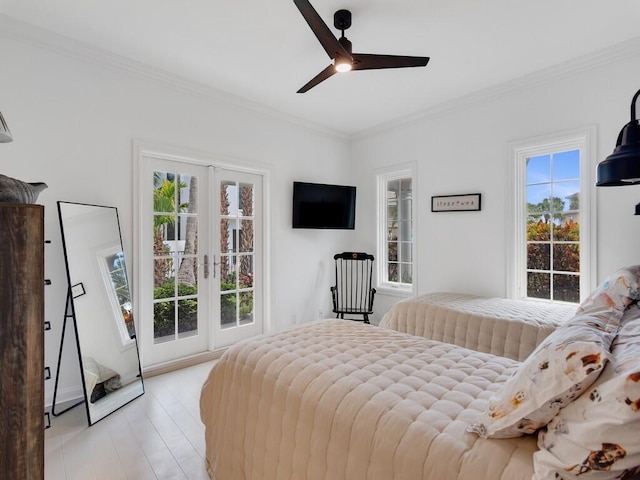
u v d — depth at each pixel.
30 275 1.11
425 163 3.91
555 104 2.93
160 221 3.12
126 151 2.82
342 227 4.37
